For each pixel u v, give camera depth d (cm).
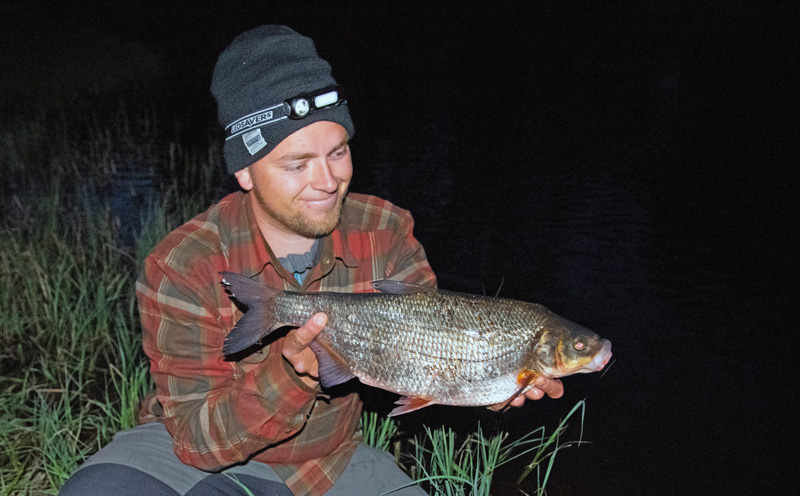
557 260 299
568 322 118
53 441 160
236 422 113
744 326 241
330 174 110
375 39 1056
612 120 597
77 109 641
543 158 474
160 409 132
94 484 113
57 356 204
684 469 170
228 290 118
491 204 374
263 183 111
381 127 560
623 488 163
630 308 254
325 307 113
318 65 111
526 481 165
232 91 111
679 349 225
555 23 1196
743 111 635
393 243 130
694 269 291
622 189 406
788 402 198
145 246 276
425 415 191
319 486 127
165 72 838
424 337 115
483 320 116
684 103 667
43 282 237
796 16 1075
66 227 282
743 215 364
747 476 168
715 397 200
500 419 189
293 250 123
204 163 450
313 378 112
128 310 241
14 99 673
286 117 106
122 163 455
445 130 555
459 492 150
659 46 999
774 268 293
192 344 117
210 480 122
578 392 202
